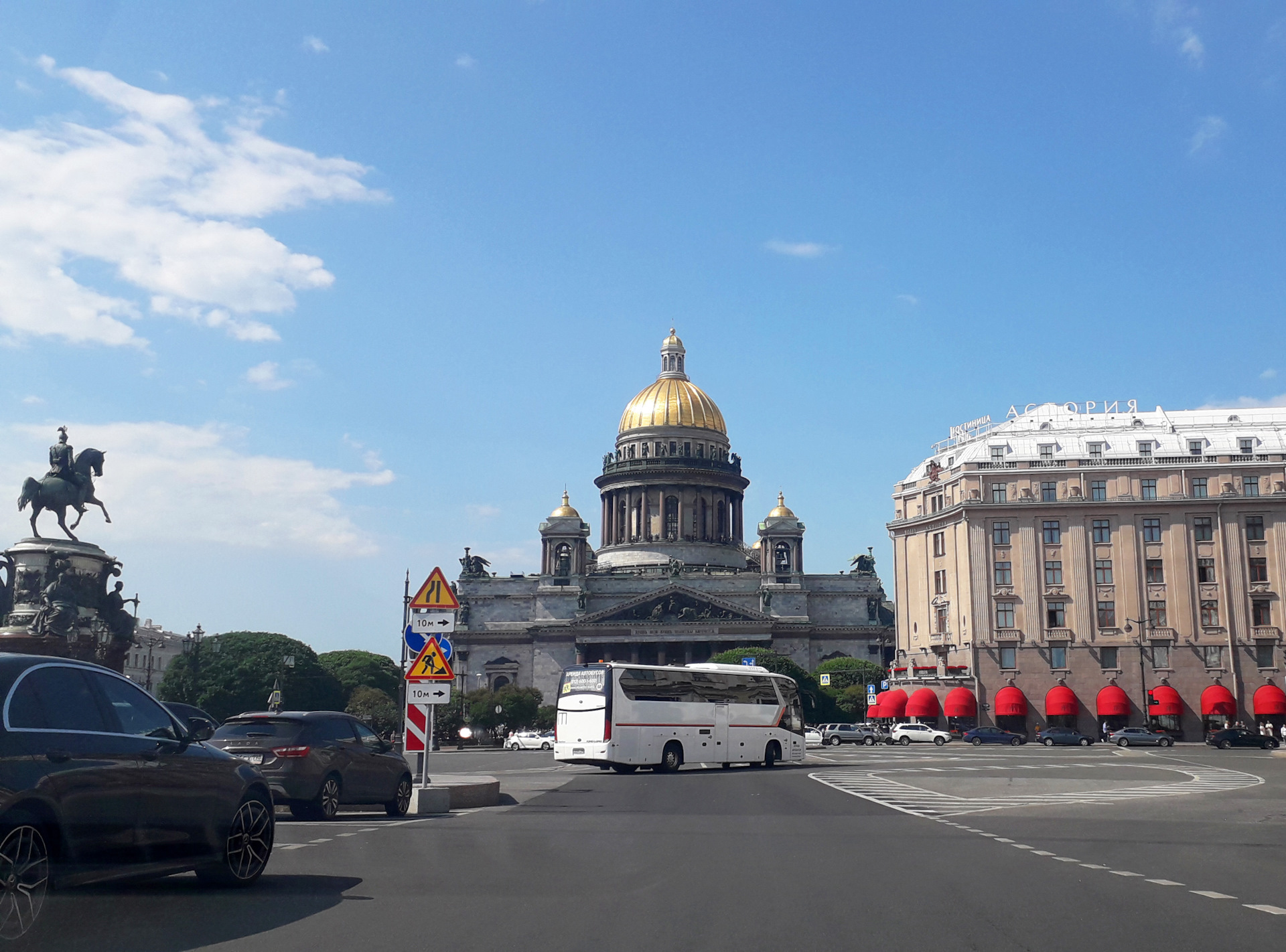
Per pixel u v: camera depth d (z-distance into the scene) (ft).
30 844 47.70
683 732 221.46
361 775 109.91
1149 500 404.57
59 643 281.74
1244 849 85.71
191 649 517.14
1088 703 397.39
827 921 55.11
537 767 244.22
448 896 61.46
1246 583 396.98
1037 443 433.07
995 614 407.64
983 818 111.75
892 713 416.46
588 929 52.85
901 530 457.68
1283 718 382.42
